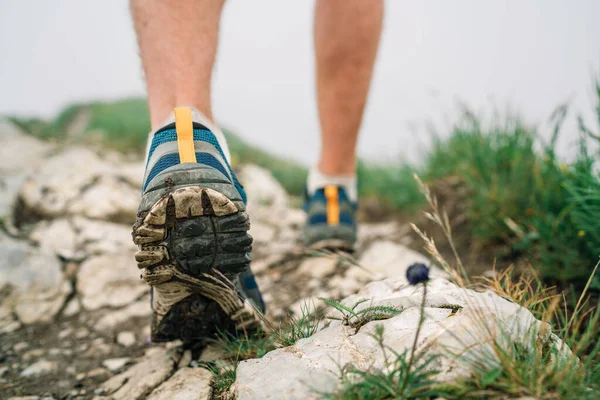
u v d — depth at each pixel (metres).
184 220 1.11
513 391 0.91
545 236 1.87
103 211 2.97
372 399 0.95
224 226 1.13
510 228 2.11
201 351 1.54
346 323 1.26
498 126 2.47
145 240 1.11
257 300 1.58
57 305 2.09
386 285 1.47
